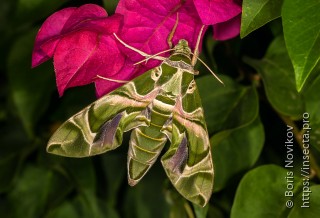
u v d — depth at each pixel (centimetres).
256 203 34
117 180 43
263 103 38
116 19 31
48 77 40
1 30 46
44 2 38
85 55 31
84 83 32
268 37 38
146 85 33
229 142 35
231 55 38
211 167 33
